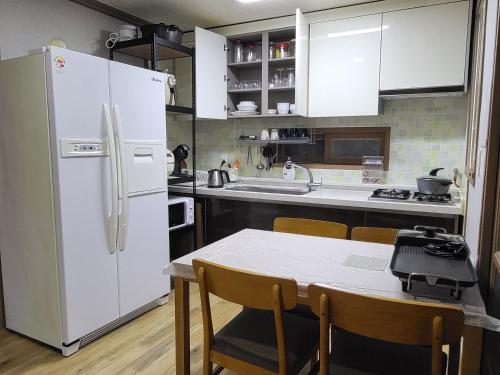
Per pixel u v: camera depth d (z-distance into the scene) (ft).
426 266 4.23
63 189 6.88
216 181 11.88
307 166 12.09
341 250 5.97
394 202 8.85
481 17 6.55
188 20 11.77
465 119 9.95
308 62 10.89
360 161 11.48
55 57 6.62
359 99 10.24
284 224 7.75
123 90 7.98
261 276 4.21
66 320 7.14
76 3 10.15
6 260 7.93
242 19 11.64
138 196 8.50
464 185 9.01
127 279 8.36
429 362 4.42
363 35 10.01
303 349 4.77
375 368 4.31
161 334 8.11
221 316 8.92
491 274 4.69
